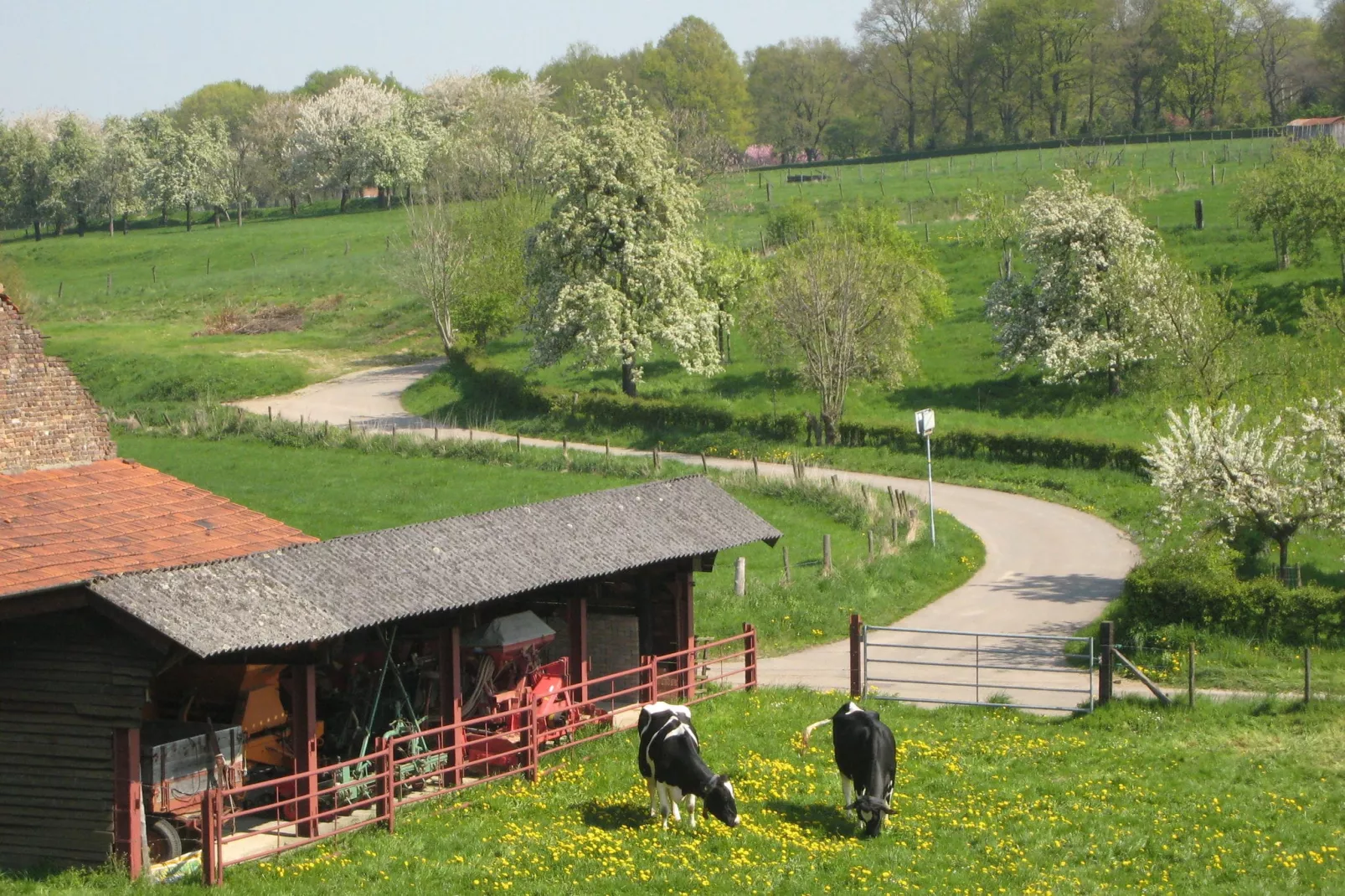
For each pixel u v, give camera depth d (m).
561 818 20.75
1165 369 53.50
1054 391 62.50
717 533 27.62
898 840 19.56
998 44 163.88
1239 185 79.06
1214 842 19.17
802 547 41.81
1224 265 72.56
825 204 109.00
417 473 55.00
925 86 180.75
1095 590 36.41
